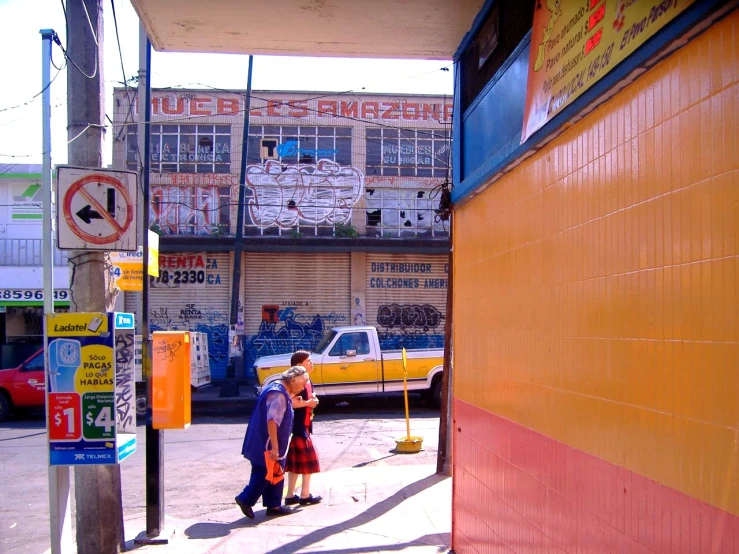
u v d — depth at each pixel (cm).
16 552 661
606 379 321
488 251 514
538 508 405
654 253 282
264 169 2342
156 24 590
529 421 421
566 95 361
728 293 233
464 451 575
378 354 1606
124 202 593
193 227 2323
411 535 658
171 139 2336
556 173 387
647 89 290
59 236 579
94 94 609
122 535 621
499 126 505
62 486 559
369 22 577
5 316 2270
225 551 618
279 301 2325
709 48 248
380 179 2372
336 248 2281
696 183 254
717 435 238
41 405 1577
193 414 1653
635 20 290
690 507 253
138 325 2248
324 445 1184
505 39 506
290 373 734
